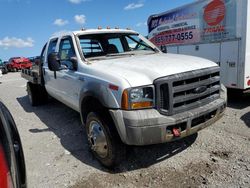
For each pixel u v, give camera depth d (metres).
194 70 3.51
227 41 6.58
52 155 4.29
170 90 3.19
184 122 3.26
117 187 3.26
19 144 2.29
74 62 4.46
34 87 7.73
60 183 3.44
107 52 4.92
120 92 3.19
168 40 8.66
